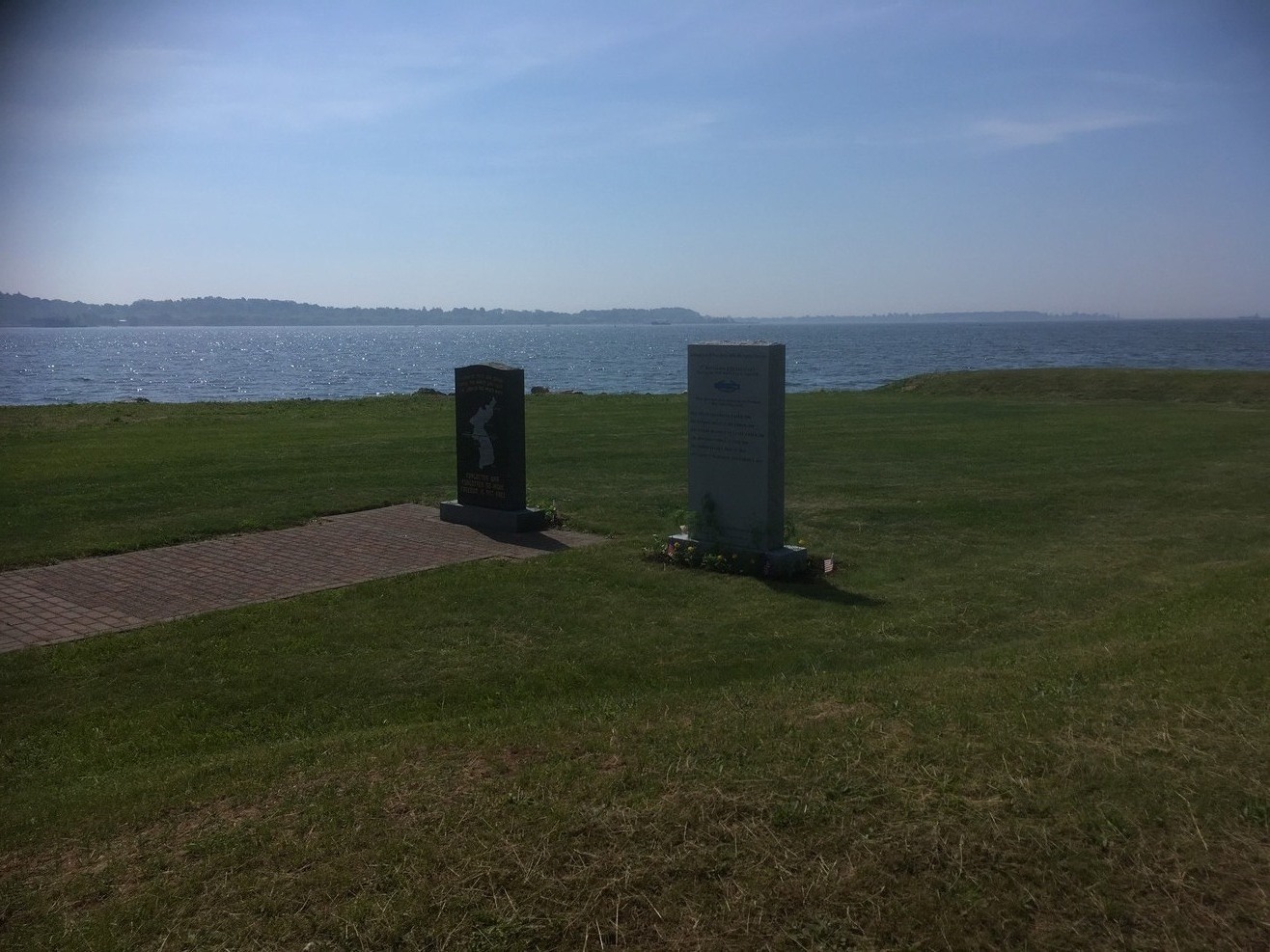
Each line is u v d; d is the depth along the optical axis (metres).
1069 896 3.91
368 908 3.92
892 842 4.24
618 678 7.71
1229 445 21.19
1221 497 15.19
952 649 8.35
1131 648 7.16
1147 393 34.28
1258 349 112.12
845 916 3.83
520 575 10.59
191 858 4.43
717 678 7.66
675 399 33.28
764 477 10.83
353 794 4.96
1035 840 4.23
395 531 12.89
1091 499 15.04
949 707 5.82
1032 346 126.94
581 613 9.34
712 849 4.23
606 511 14.09
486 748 5.48
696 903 3.91
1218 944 3.64
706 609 9.55
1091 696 5.92
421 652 8.29
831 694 6.34
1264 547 11.98
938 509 14.27
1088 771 4.79
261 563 11.20
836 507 14.38
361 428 24.02
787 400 33.25
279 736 6.75
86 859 4.55
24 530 12.59
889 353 107.38
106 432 23.27
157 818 4.94
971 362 85.00
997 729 5.36
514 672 7.82
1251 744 5.06
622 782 4.84
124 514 13.60
